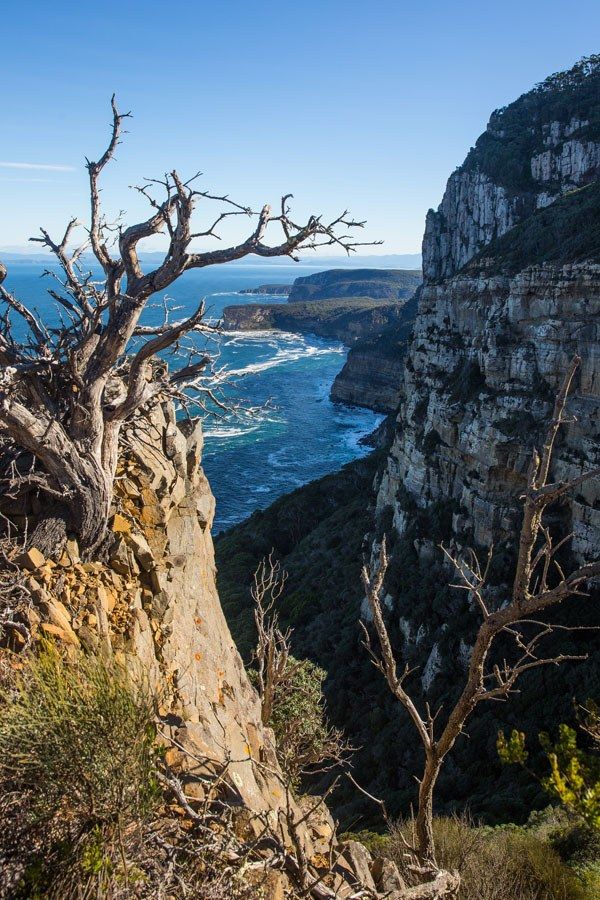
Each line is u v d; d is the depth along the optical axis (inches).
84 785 235.8
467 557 1669.5
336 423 5812.0
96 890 221.1
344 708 1694.1
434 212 4534.9
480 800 1033.5
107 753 239.8
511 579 1529.3
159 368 505.0
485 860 534.6
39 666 274.7
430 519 1884.8
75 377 380.8
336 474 3464.6
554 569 1473.9
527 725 1190.9
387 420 4869.6
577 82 4030.5
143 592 397.7
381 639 344.8
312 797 440.1
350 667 1803.6
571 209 1946.4
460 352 2014.0
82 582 370.6
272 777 403.9
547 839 606.5
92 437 386.3
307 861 303.7
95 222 392.5
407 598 1803.6
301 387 7229.3
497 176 3769.7
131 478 443.5
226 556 2869.1
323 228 353.4
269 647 695.1
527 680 1296.8
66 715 242.1
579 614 1343.5
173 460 494.6
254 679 810.8
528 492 279.0
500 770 1133.1
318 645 1972.2
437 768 333.4
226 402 568.1
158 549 426.0
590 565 265.0
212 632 484.7
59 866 222.8
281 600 2341.3
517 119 4072.3
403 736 1386.6
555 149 3503.9
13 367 363.9
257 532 3083.2
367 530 2488.9
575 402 1465.3
